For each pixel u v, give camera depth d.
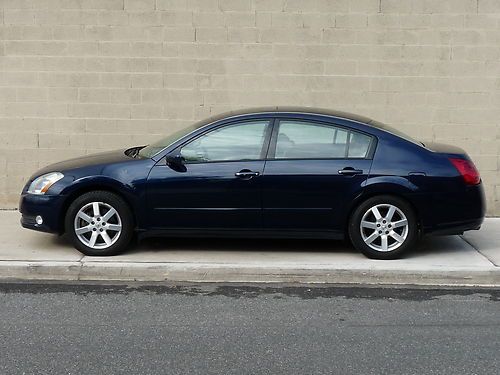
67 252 6.93
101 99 9.06
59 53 8.97
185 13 8.90
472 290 6.18
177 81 9.02
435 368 4.42
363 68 8.95
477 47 8.88
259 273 6.41
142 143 9.15
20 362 4.48
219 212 6.60
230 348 4.75
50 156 9.17
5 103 9.05
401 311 5.57
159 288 6.16
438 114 9.02
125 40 8.95
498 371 4.38
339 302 5.80
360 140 6.65
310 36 8.91
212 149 6.66
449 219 6.59
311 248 7.21
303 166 6.54
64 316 5.39
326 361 4.53
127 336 4.96
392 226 6.61
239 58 8.97
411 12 8.84
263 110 6.86
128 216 6.68
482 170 9.09
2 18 8.89
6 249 7.05
